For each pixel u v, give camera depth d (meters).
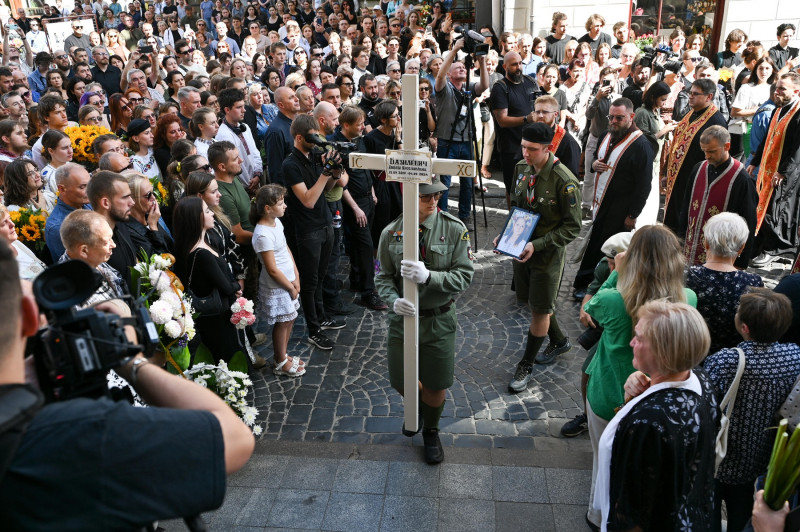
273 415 4.29
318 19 14.23
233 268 4.74
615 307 2.87
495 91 7.38
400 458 3.78
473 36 6.64
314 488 3.53
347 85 8.30
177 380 1.20
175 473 1.00
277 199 4.42
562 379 4.64
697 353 2.11
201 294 4.03
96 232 3.13
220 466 1.04
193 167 4.64
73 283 1.18
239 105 6.07
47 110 6.15
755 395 2.63
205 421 1.06
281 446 3.92
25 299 1.00
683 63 8.70
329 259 5.33
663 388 2.19
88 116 6.30
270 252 4.43
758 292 2.65
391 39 10.54
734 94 8.95
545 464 3.71
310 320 5.18
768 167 6.31
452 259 3.46
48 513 0.93
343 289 6.30
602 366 2.98
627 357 2.88
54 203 4.84
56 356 1.11
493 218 7.89
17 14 16.69
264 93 7.95
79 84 8.19
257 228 4.46
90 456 0.94
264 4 16.52
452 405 4.36
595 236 5.75
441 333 3.52
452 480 3.58
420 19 13.02
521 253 4.29
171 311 3.31
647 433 2.09
